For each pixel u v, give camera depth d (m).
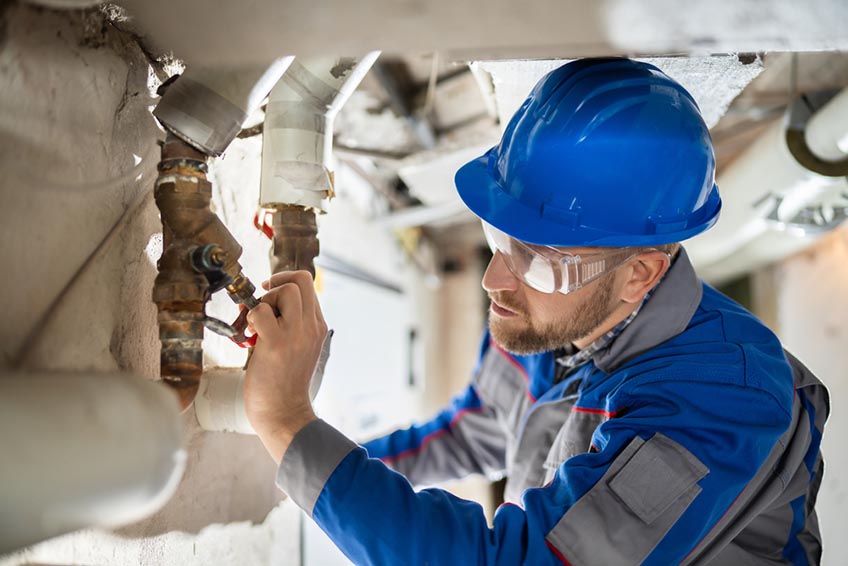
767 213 1.88
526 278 0.97
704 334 1.04
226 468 1.01
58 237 0.62
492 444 1.44
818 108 1.58
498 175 1.04
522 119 1.01
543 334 1.03
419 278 3.88
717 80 1.12
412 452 1.41
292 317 0.79
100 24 0.68
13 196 0.55
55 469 0.45
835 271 2.64
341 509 0.76
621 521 0.81
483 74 1.29
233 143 1.04
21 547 0.46
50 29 0.60
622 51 0.68
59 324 0.62
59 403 0.47
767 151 1.72
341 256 2.32
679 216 0.97
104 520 0.50
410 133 1.97
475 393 1.44
